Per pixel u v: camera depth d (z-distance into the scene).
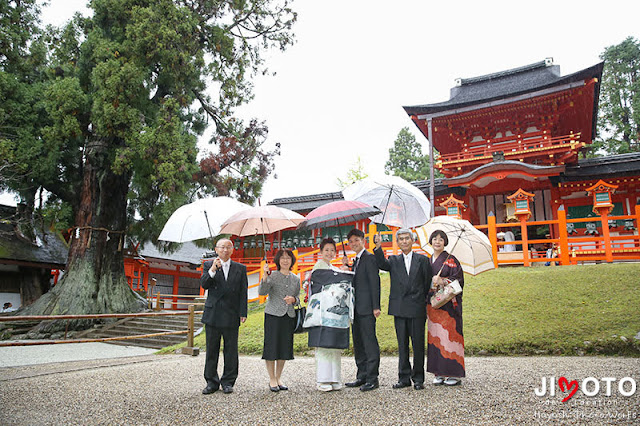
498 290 9.80
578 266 10.79
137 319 16.83
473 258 5.53
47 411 4.42
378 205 6.43
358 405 4.17
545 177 18.20
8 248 19.09
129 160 15.85
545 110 20.12
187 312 9.91
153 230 19.41
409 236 5.07
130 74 15.27
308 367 7.00
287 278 5.18
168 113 16.28
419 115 21.12
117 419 4.05
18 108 15.88
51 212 17.31
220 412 4.15
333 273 4.97
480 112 20.56
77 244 17.39
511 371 5.66
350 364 7.16
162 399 4.79
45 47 17.92
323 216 5.04
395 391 4.68
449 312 4.93
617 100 33.16
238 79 20.45
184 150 16.27
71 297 16.53
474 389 4.65
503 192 20.41
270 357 4.92
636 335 6.96
